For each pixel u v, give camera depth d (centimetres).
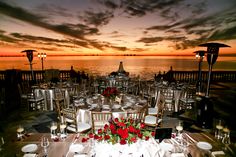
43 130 516
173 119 594
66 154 232
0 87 1051
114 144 231
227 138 293
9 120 589
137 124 256
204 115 521
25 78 1169
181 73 1227
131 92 955
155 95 709
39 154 232
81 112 444
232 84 1202
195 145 258
